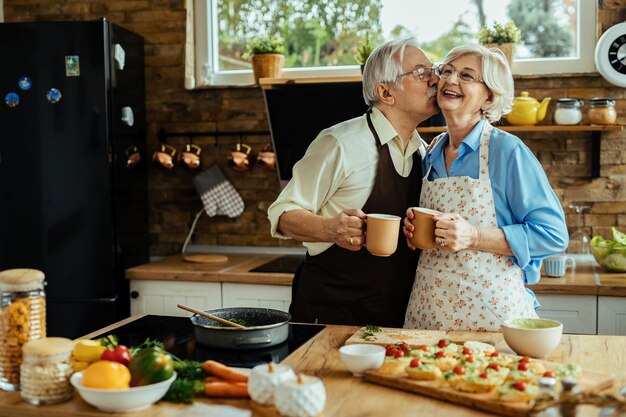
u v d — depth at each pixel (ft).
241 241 12.92
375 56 7.38
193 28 13.07
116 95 11.55
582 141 11.56
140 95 12.73
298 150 11.50
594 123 10.82
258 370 4.73
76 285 11.38
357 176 7.32
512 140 6.88
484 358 5.27
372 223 6.35
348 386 5.03
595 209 11.57
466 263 6.82
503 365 5.10
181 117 12.94
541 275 10.30
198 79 13.14
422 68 7.18
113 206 11.37
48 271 11.43
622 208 11.48
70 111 11.26
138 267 11.59
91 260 11.34
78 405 4.75
